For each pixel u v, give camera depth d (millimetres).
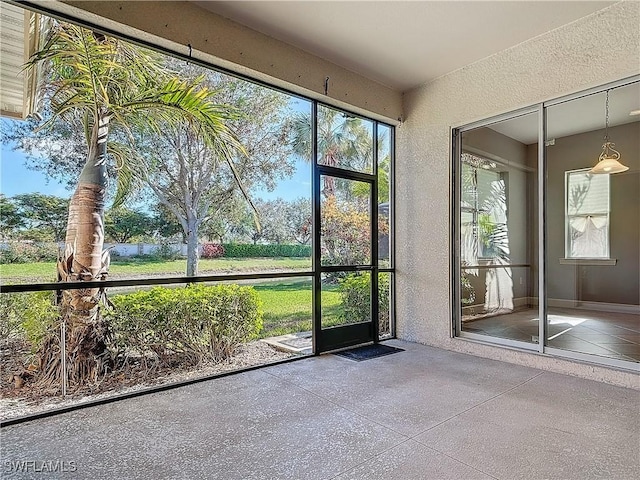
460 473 1916
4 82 3289
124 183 3424
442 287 4520
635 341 3988
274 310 4109
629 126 4801
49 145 3082
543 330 4270
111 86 3338
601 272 5305
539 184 4496
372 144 4902
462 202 4598
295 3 3121
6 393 2822
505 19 3365
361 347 4566
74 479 1877
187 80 3725
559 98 3609
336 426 2449
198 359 3625
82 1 2637
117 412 2699
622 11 3150
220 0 3088
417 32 3574
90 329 3123
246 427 2441
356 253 4723
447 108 4465
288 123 4234
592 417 2570
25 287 2666
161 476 1898
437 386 3186
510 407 2740
